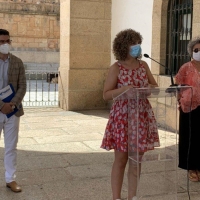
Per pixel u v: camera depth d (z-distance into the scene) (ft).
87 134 23.82
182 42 24.82
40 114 30.91
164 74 26.22
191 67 14.80
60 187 14.76
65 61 33.01
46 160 18.29
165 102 11.18
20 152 19.65
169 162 11.28
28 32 76.54
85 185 14.99
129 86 10.89
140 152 10.76
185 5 24.29
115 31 32.40
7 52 13.28
